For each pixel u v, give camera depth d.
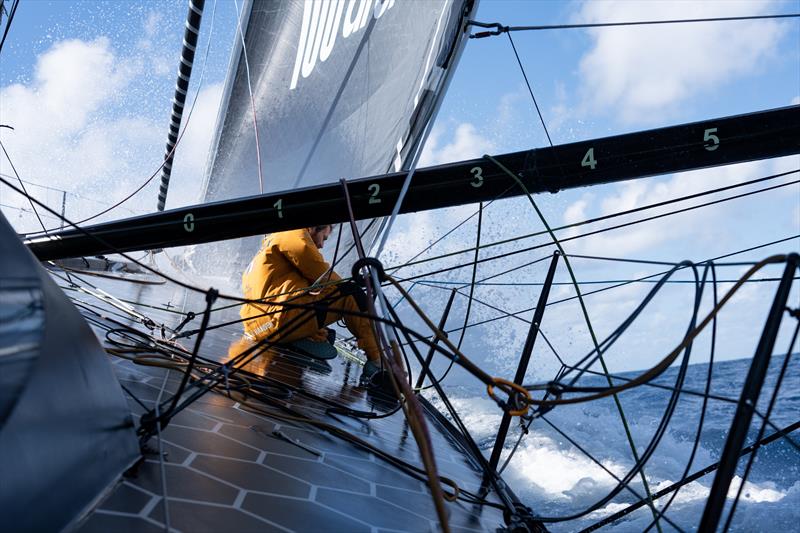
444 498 2.22
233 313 7.23
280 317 4.71
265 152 8.90
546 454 5.20
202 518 1.43
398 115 7.69
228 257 9.87
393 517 1.86
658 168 2.64
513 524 2.12
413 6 7.17
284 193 3.00
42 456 1.17
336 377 4.52
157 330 4.12
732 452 1.25
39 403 1.20
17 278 1.34
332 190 2.94
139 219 3.27
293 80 8.33
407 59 7.43
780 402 14.29
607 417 9.33
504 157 2.75
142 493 1.46
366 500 1.93
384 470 2.35
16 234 1.44
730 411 10.79
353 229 2.29
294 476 1.93
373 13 7.45
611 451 6.42
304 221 3.00
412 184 2.83
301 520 1.60
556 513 3.97
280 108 8.56
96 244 3.33
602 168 2.66
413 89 7.46
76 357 1.43
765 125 2.54
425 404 4.22
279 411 2.72
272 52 8.40
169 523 1.35
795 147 2.54
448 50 7.00
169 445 1.86
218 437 2.09
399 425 3.46
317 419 2.79
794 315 1.24
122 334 3.19
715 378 25.67
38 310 1.35
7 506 1.05
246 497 1.64
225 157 9.33
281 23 8.23
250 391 2.77
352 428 2.89
